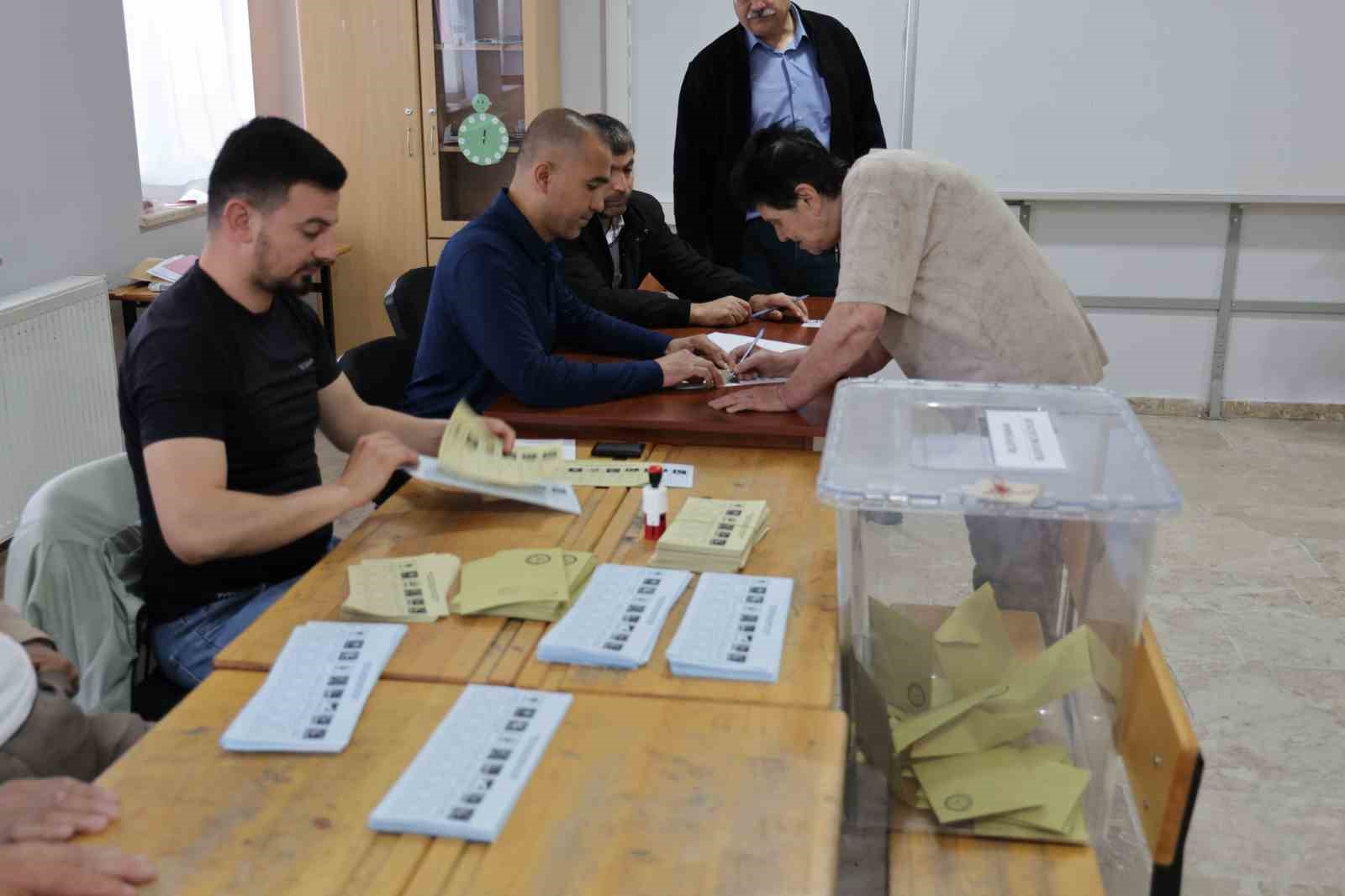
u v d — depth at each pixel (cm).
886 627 155
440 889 111
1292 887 223
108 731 163
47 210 388
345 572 174
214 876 112
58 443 373
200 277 189
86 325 383
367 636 153
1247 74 475
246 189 183
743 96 393
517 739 131
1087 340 245
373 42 486
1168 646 312
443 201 505
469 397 255
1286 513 404
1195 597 341
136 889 111
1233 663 304
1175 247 502
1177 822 132
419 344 286
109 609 191
